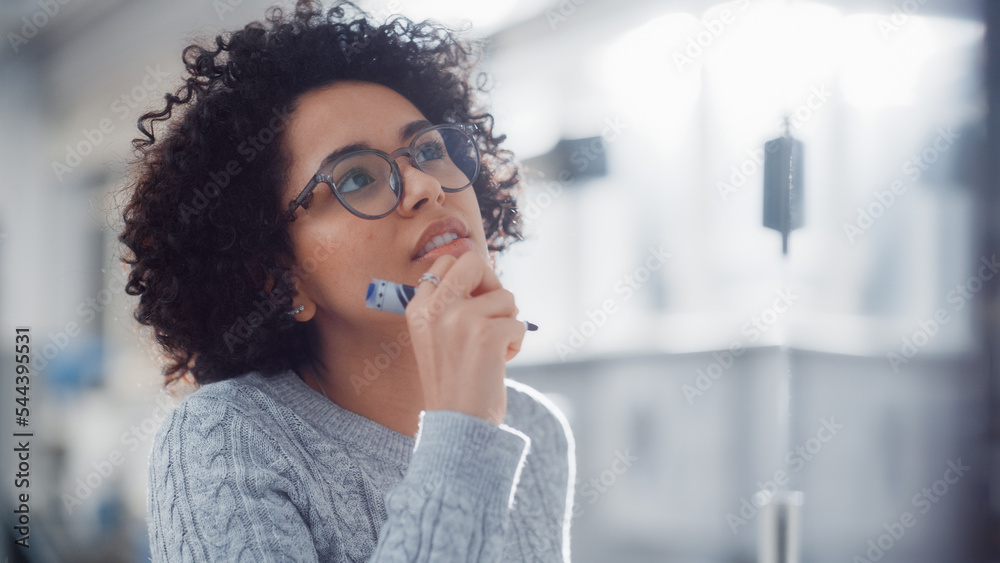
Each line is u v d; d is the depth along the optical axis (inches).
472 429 25.6
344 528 30.0
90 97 168.4
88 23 160.6
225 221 33.8
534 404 40.6
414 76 41.8
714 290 113.3
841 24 89.1
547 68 121.6
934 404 85.5
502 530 25.2
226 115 34.0
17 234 161.8
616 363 123.3
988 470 83.0
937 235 84.4
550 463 39.5
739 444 108.7
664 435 117.8
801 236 92.7
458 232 32.5
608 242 124.0
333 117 32.6
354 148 32.1
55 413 141.9
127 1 149.0
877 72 86.9
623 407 122.0
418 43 43.0
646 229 120.7
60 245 155.9
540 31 119.4
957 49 82.0
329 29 37.8
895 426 88.0
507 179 49.0
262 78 34.1
